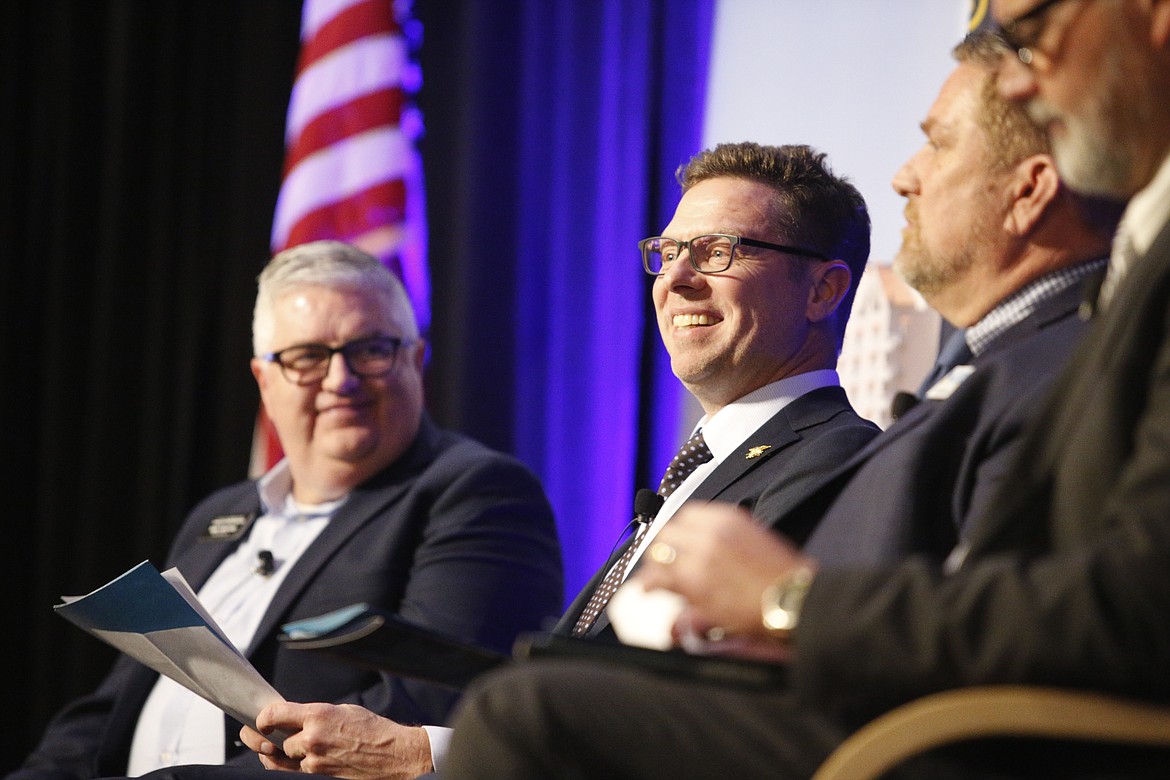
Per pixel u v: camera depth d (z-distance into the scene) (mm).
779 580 3273
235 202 14266
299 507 8898
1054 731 2910
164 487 14367
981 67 5035
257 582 8430
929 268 5055
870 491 4520
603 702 3277
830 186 7301
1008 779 3127
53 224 14719
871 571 3164
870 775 3000
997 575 3008
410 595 7977
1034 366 4539
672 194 12297
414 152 13344
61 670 14328
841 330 7277
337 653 4258
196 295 14383
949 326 8961
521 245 12703
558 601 8461
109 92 14711
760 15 12078
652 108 12516
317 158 12938
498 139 12875
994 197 4914
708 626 3479
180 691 8070
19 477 14695
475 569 8016
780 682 3268
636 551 6543
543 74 12844
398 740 6203
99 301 14555
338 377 8625
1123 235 3719
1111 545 2906
